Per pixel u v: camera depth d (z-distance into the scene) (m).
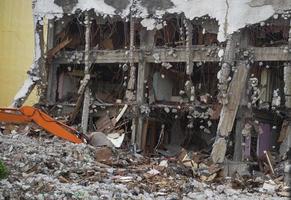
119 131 52.53
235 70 47.34
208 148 55.28
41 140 42.62
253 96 48.12
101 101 56.06
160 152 53.56
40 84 58.91
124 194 26.84
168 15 51.50
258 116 50.59
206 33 50.78
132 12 53.06
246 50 47.62
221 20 48.03
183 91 52.91
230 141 48.56
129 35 54.78
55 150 38.47
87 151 38.97
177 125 57.38
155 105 52.91
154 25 52.28
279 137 49.88
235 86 47.09
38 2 58.66
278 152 51.31
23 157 34.81
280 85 49.94
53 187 26.48
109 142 42.94
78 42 58.84
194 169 40.16
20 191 25.05
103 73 58.62
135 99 53.16
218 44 49.50
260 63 47.69
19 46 74.44
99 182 30.42
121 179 31.56
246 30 47.97
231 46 47.53
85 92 55.25
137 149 51.44
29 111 41.50
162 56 52.03
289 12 45.38
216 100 51.19
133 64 53.38
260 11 46.62
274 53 46.62
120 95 56.78
